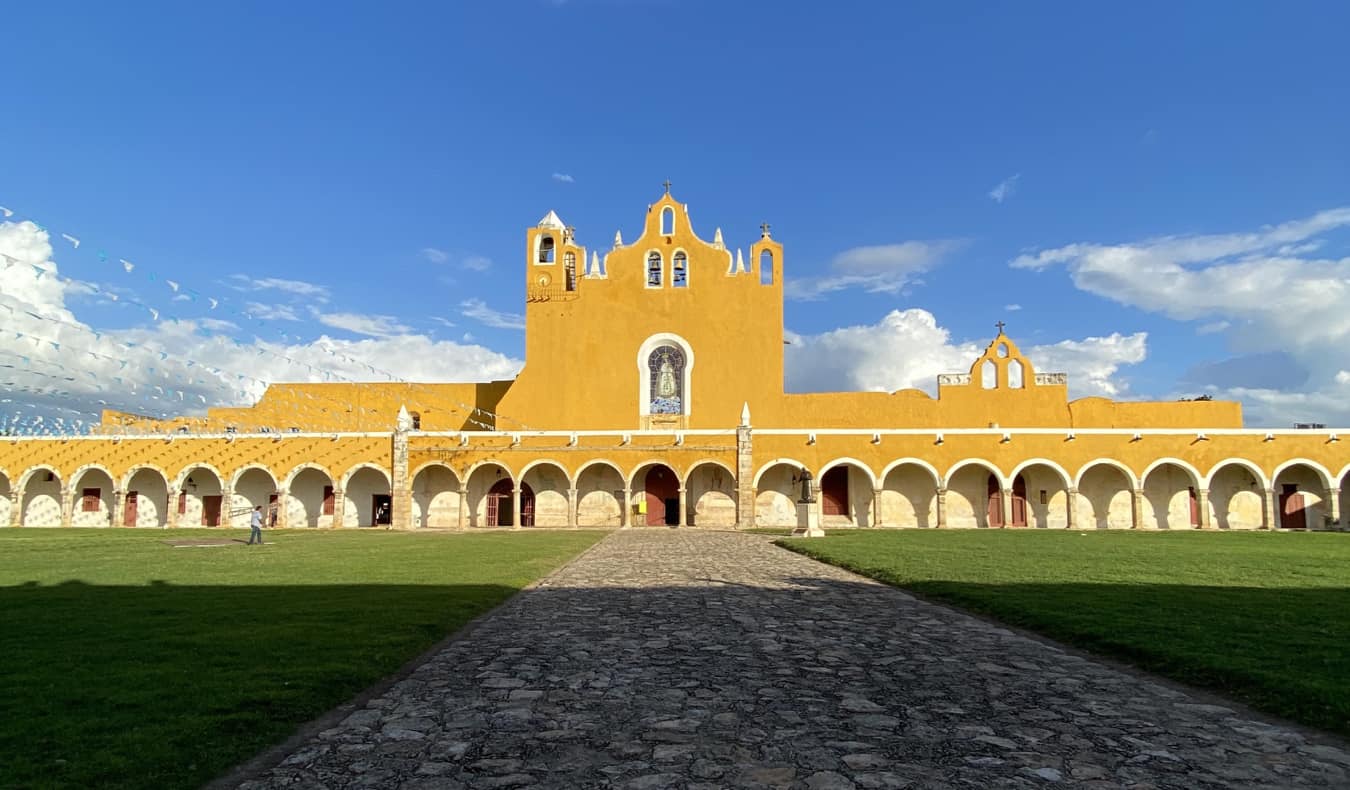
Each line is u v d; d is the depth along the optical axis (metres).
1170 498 44.56
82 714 7.25
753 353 48.97
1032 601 13.77
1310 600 13.91
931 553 24.23
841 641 11.10
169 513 46.00
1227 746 6.65
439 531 41.53
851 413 48.53
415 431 45.78
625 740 6.80
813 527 34.38
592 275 50.06
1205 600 13.88
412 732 7.05
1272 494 42.06
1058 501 45.00
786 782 5.81
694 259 49.88
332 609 13.08
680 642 11.02
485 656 10.12
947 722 7.29
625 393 48.91
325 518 47.47
